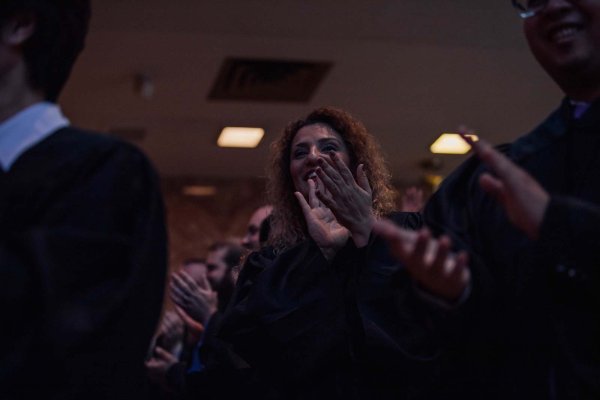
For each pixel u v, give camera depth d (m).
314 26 7.75
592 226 2.05
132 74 8.38
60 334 2.03
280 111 9.53
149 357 5.55
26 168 2.17
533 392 2.26
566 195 2.30
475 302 2.34
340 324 3.08
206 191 11.91
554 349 2.21
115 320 2.18
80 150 2.23
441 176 11.33
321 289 3.14
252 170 11.72
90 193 2.19
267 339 3.12
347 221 3.19
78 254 2.12
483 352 2.42
